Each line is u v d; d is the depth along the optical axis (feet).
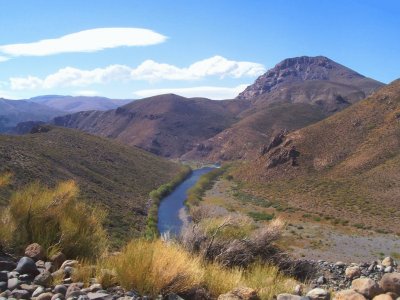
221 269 22.39
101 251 22.08
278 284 20.80
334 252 140.97
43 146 329.93
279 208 266.98
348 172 341.21
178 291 16.30
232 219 32.40
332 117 449.06
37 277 15.49
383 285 18.72
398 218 217.97
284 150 416.46
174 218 228.02
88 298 13.57
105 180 304.71
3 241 19.29
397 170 302.66
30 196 21.91
